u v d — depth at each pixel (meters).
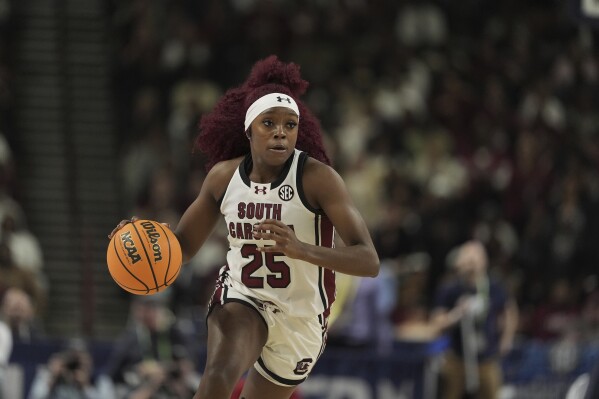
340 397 21.50
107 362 21.48
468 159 31.47
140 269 10.53
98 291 29.20
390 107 32.12
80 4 34.69
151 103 32.41
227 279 10.97
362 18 34.72
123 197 31.23
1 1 33.81
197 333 22.73
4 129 32.12
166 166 30.34
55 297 29.17
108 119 32.94
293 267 10.56
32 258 27.42
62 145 32.22
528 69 34.84
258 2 34.47
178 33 33.38
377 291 21.95
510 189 30.28
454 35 35.28
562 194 29.25
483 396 21.77
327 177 10.41
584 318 25.47
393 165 30.53
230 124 11.30
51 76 33.38
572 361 21.81
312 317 10.86
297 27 34.16
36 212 30.73
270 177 10.55
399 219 28.44
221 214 11.15
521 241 29.44
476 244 22.19
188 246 11.08
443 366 21.84
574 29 35.53
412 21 34.75
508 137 32.25
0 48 33.12
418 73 33.47
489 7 35.97
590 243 28.64
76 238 29.64
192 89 32.50
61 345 21.31
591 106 33.78
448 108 32.84
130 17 34.25
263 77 11.37
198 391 10.17
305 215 10.48
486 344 21.73
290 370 11.11
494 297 22.02
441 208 28.77
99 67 33.88
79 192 31.25
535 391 22.19
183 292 25.22
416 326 24.59
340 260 10.02
